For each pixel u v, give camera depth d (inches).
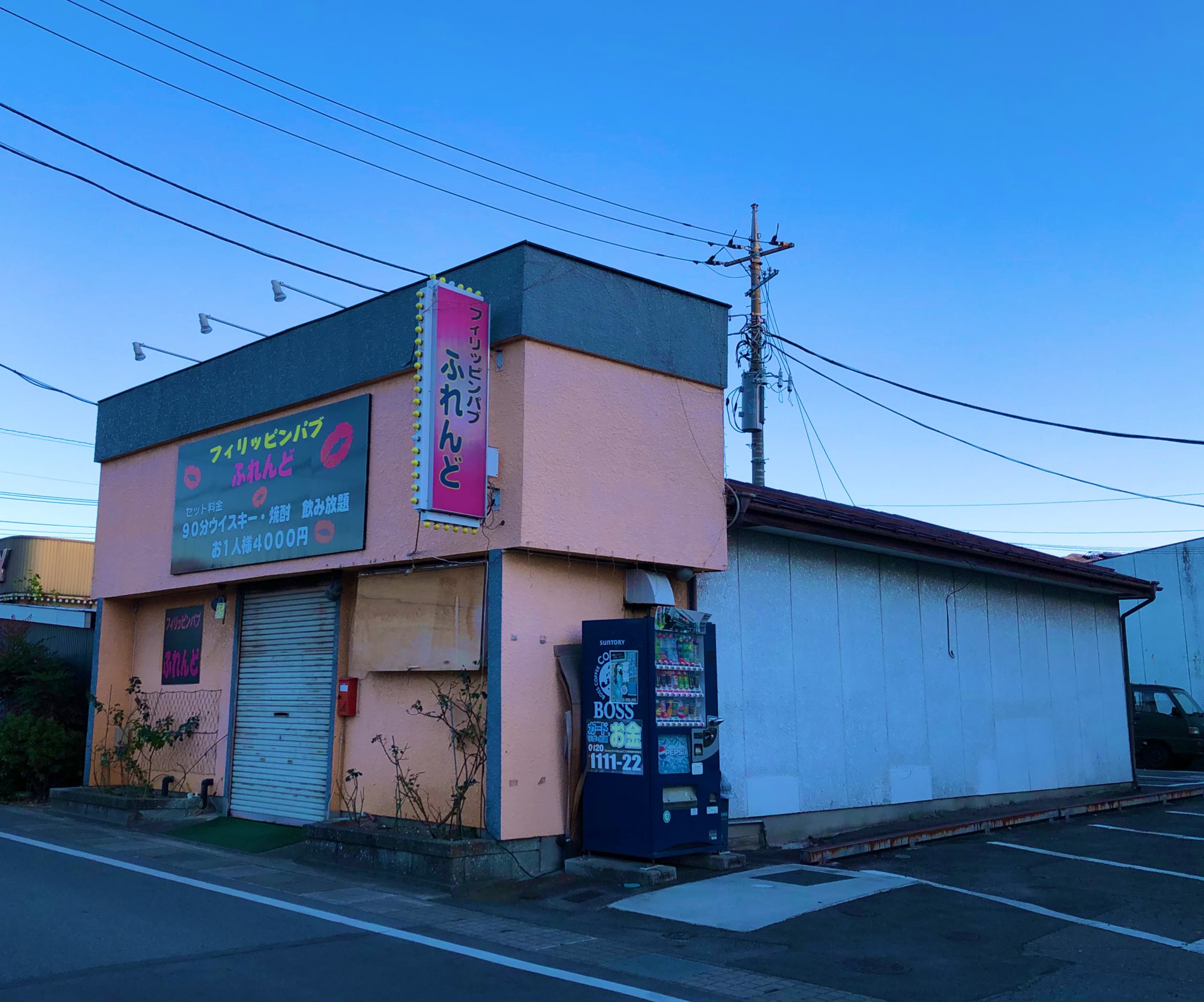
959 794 573.9
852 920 313.4
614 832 377.1
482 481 384.2
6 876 364.2
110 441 619.8
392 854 380.8
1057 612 690.2
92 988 231.0
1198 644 1052.5
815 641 503.2
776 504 468.1
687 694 387.2
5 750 597.9
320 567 463.2
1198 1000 242.8
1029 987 253.1
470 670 394.0
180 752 568.7
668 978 258.7
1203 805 647.8
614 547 408.2
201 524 540.4
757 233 945.5
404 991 237.6
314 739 482.9
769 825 462.9
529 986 246.8
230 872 387.9
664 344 442.3
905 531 530.6
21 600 1069.8
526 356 392.2
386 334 444.8
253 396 515.2
